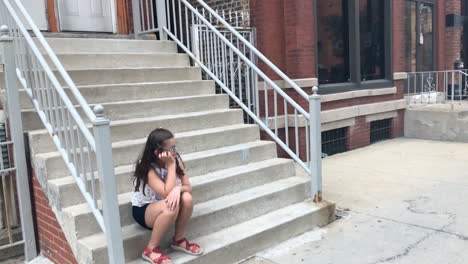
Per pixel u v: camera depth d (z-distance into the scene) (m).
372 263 3.59
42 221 3.95
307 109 6.87
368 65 8.55
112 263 3.07
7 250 4.12
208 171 4.44
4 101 4.11
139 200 3.39
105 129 2.94
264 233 3.91
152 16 6.42
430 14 10.46
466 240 3.94
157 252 3.31
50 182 3.64
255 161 4.89
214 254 3.54
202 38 6.62
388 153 7.64
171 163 3.29
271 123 6.57
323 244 4.00
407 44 9.91
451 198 5.11
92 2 6.40
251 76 6.54
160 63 5.75
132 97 4.94
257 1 6.61
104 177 2.96
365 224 4.43
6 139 4.21
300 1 6.68
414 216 4.58
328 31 7.51
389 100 8.80
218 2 7.17
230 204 4.02
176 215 3.25
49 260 3.95
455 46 10.86
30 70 4.04
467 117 8.47
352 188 5.63
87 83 4.86
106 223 3.03
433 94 10.04
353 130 7.96
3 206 4.27
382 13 8.75
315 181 4.55
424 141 8.70
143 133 4.50
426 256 3.66
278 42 6.79
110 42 5.59
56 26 6.03
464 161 6.89
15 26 4.22
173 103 5.03
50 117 3.78
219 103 5.46
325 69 7.54
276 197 4.39
